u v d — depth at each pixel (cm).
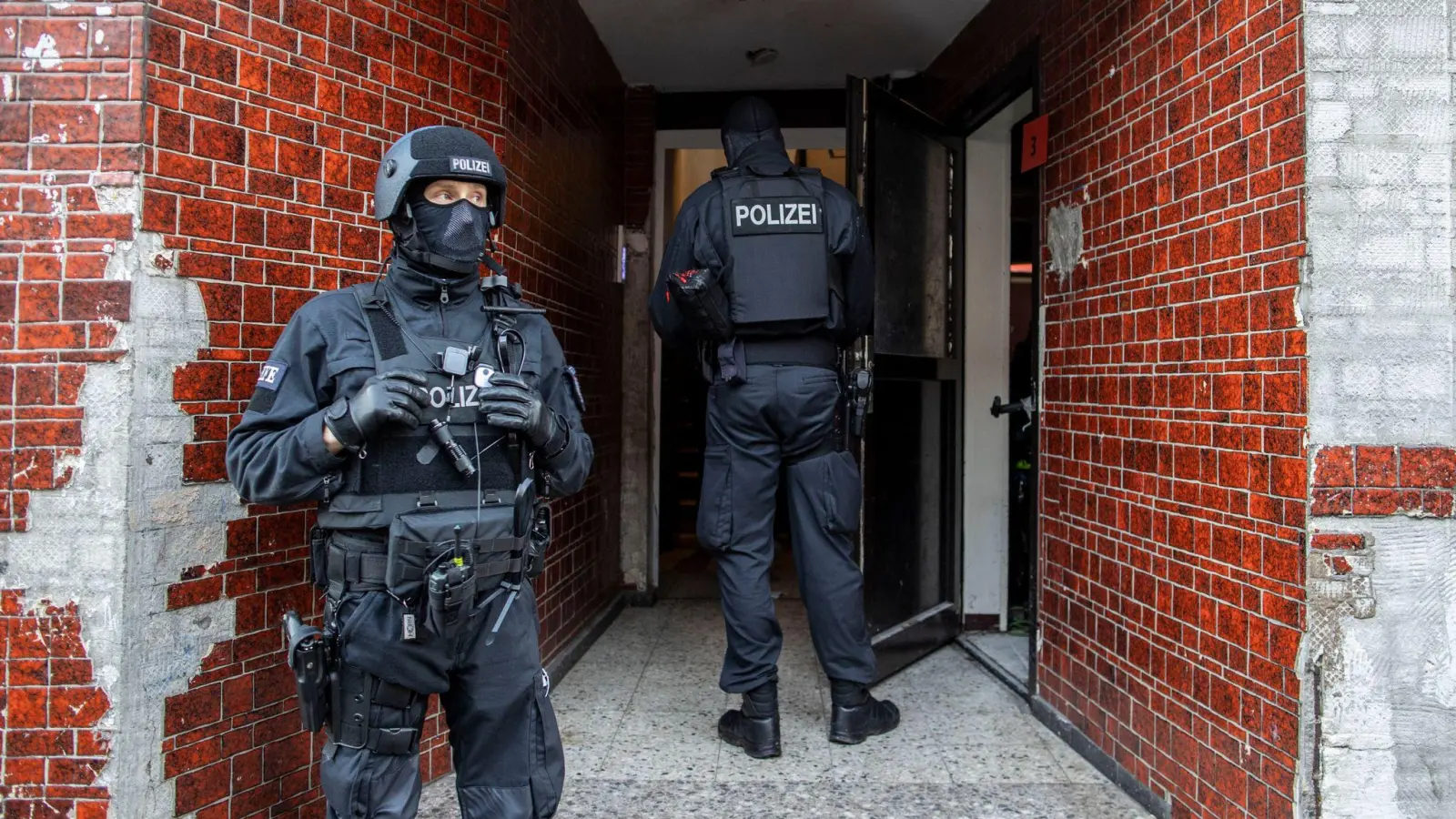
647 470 526
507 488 185
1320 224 205
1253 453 222
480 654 187
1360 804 204
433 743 279
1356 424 204
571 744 315
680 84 530
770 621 307
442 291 188
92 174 204
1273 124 216
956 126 439
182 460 214
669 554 653
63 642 203
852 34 448
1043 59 343
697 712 349
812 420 306
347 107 249
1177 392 254
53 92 205
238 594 225
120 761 203
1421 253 204
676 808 266
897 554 393
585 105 431
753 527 311
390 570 171
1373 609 203
